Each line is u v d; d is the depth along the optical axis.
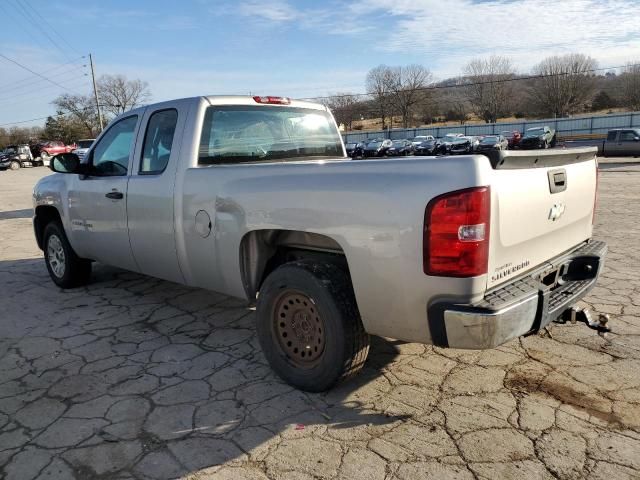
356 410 3.11
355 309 3.09
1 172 40.00
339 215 2.96
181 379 3.60
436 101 93.50
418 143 43.69
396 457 2.66
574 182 3.41
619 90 81.75
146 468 2.65
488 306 2.57
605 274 5.71
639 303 4.74
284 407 3.18
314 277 3.10
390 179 2.78
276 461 2.67
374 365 3.68
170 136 4.16
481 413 3.03
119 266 4.96
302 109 4.80
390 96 90.94
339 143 5.11
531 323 2.78
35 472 2.65
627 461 2.57
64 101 81.50
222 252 3.69
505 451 2.68
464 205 2.53
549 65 82.75
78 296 5.61
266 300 3.39
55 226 5.67
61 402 3.34
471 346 2.62
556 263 3.28
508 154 2.64
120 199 4.52
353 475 2.54
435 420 2.97
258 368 3.74
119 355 4.04
